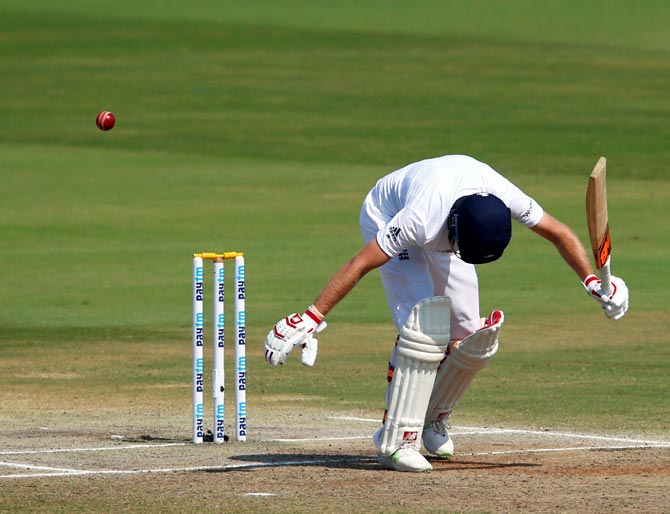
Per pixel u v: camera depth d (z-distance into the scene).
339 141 138.62
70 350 58.56
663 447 35.91
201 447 36.09
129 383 50.16
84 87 173.88
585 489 29.52
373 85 174.62
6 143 138.00
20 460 33.72
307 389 48.69
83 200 108.00
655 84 172.25
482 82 175.62
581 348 58.88
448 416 34.28
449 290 33.09
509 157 128.12
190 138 141.12
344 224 98.94
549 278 79.25
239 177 119.56
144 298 73.81
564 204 103.94
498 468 32.56
